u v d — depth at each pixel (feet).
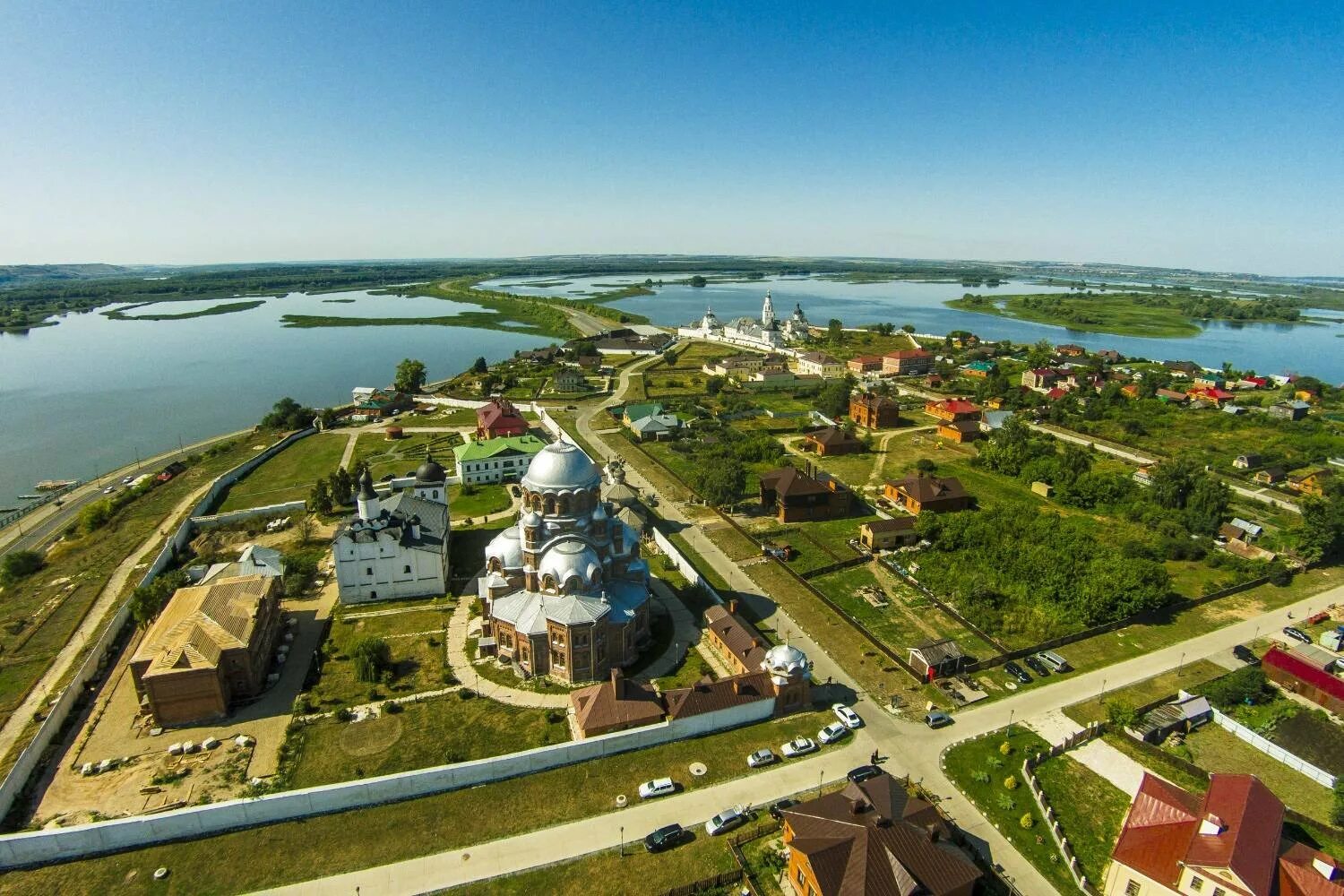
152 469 563.07
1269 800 186.80
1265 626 319.68
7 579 363.76
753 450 559.38
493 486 495.00
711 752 236.84
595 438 613.93
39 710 254.88
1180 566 380.58
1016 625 312.29
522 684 273.75
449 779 218.38
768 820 207.62
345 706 259.80
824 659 291.79
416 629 311.06
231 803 202.49
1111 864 184.03
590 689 256.32
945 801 217.77
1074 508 463.83
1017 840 204.03
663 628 313.73
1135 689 273.95
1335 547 387.34
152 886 185.37
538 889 185.98
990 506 462.19
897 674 282.15
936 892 172.24
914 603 338.75
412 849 197.36
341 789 209.56
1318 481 492.54
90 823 205.36
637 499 435.12
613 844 200.03
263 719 253.03
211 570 338.75
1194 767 231.09
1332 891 163.32
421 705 260.42
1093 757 239.91
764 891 186.50
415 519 348.79
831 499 440.04
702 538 408.67
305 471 526.16
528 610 281.54
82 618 315.17
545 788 219.61
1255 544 403.95
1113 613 315.78
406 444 594.65
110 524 429.38
